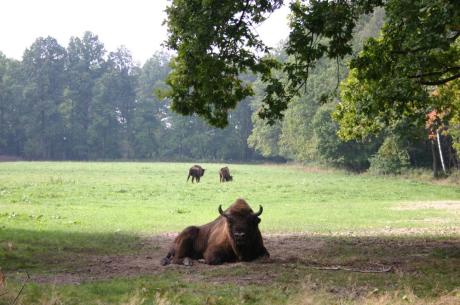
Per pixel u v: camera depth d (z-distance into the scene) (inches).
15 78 6820.9
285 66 748.0
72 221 1051.9
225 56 733.9
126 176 2859.3
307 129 3973.9
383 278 486.9
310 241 788.6
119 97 7140.8
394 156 3021.7
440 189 2058.3
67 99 6747.1
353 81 866.1
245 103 6638.8
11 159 6505.9
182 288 434.3
